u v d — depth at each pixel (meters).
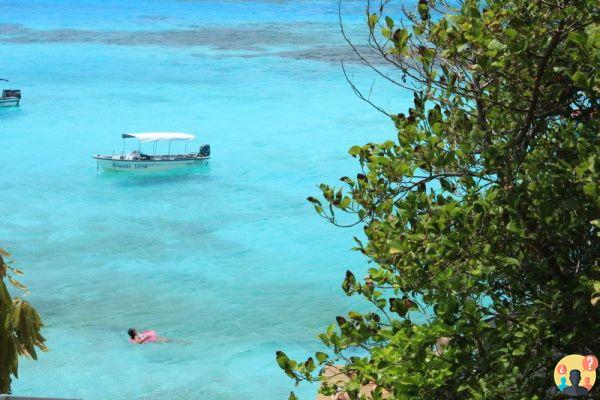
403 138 14.93
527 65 14.06
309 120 136.12
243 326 59.62
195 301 65.00
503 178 14.19
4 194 95.75
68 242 79.31
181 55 199.12
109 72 177.25
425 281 14.23
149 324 59.91
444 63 15.23
